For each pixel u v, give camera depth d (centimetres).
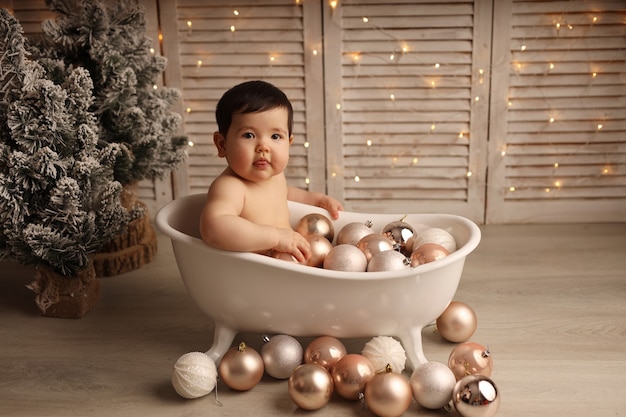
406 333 131
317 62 198
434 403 121
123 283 175
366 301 124
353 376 122
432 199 212
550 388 127
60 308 157
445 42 195
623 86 196
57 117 141
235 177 136
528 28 192
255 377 127
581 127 201
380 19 193
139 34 171
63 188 139
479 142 204
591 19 190
